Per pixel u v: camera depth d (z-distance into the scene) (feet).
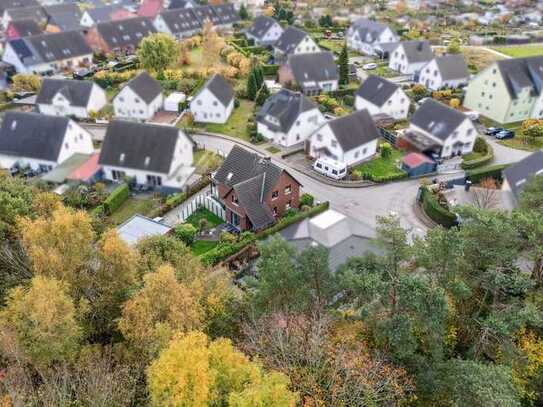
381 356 91.66
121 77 338.13
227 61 370.32
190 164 228.43
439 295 87.30
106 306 102.63
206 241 175.94
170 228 169.48
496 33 509.76
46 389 80.48
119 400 80.48
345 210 198.90
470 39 482.69
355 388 83.66
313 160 239.71
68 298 91.45
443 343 98.58
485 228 103.24
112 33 395.96
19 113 223.71
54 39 358.84
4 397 74.49
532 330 106.01
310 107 252.21
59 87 285.02
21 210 133.39
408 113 292.20
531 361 98.43
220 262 158.10
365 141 235.40
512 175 194.18
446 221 184.75
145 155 209.05
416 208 201.26
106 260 103.65
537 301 102.01
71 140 223.10
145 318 89.86
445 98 316.60
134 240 160.66
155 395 73.15
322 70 325.01
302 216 182.91
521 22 561.84
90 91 284.82
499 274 98.73
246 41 428.15
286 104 256.11
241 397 70.49
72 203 192.44
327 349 90.84
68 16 462.60
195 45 427.33
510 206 181.88
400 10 586.86
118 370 86.38
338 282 101.96
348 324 100.37
